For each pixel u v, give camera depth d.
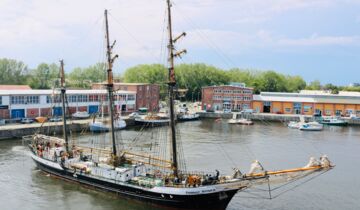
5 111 89.56
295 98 139.62
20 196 41.84
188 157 63.81
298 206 39.78
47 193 42.88
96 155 55.47
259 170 36.97
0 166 54.44
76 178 45.69
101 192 43.16
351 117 123.44
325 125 118.06
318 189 45.94
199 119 129.75
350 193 44.66
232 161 61.38
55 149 50.88
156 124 106.94
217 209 37.50
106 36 46.69
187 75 179.00
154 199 38.22
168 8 40.12
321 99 136.12
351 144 81.44
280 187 46.25
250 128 107.56
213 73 189.38
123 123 99.12
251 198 42.03
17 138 77.94
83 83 181.38
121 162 44.97
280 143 81.06
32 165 55.28
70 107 104.56
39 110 96.88
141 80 177.88
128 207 38.78
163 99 160.50
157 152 66.69
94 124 89.75
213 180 37.16
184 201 36.53
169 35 40.28
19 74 164.38
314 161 35.75
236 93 141.38
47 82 169.38
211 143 79.06
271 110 139.50
